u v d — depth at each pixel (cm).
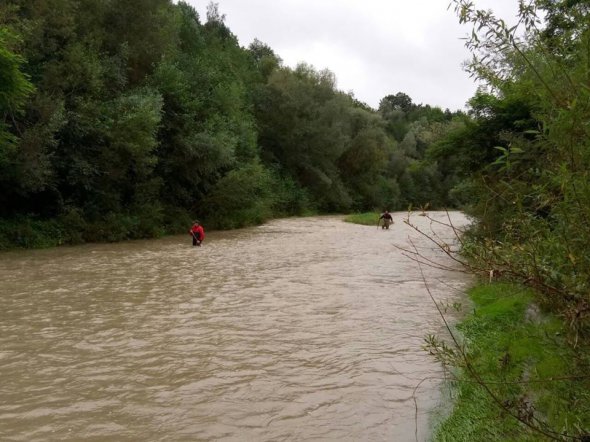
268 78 5188
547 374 495
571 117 283
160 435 473
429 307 1001
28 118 1956
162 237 2495
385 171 6662
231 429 486
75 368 649
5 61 1516
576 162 289
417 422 502
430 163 1675
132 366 658
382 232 2872
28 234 1941
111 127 2225
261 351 722
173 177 2848
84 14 2422
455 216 4191
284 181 4806
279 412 525
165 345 746
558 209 292
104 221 2256
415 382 609
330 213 5462
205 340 772
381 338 789
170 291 1142
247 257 1756
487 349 673
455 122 1580
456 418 493
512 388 507
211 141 2772
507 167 351
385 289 1185
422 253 1867
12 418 507
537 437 388
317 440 465
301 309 977
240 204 3206
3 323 859
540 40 340
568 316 296
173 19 3122
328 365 668
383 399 559
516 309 833
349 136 5788
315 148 5247
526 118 1248
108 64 2473
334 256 1791
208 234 2723
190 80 3086
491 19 322
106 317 904
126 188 2498
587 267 282
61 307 979
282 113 4984
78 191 2252
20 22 1880
